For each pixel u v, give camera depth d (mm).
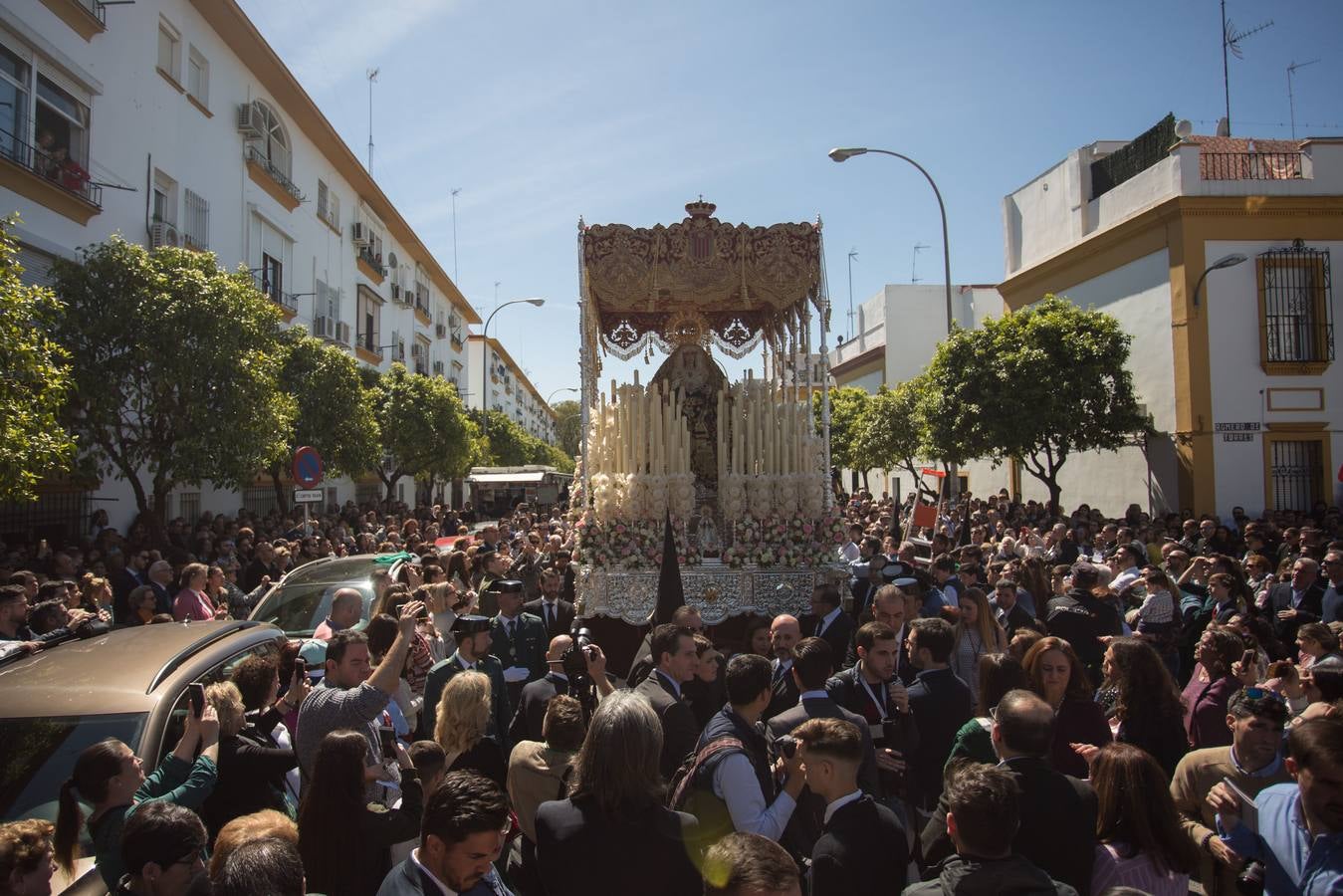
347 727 4145
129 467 12344
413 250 41219
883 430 29203
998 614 7199
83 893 3143
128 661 4152
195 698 3627
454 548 13164
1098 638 6613
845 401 35062
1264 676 5855
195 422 12164
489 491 43500
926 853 3504
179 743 3566
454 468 30312
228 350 12320
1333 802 2869
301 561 12531
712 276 9359
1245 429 19312
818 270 9352
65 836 3188
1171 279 19953
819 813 3791
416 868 2799
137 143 16453
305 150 26641
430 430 28156
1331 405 19375
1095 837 3188
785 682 5137
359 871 3422
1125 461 21922
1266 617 8641
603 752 2936
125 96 16031
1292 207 19344
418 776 3836
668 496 9023
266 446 13289
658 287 9383
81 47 14609
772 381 9766
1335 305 19422
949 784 3412
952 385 20141
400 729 5445
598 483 9125
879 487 42156
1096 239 22438
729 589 8773
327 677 4582
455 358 53312
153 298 11836
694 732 4426
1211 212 19422
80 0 14219
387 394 27766
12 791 3443
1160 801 3109
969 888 2664
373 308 34844
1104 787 3201
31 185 12961
